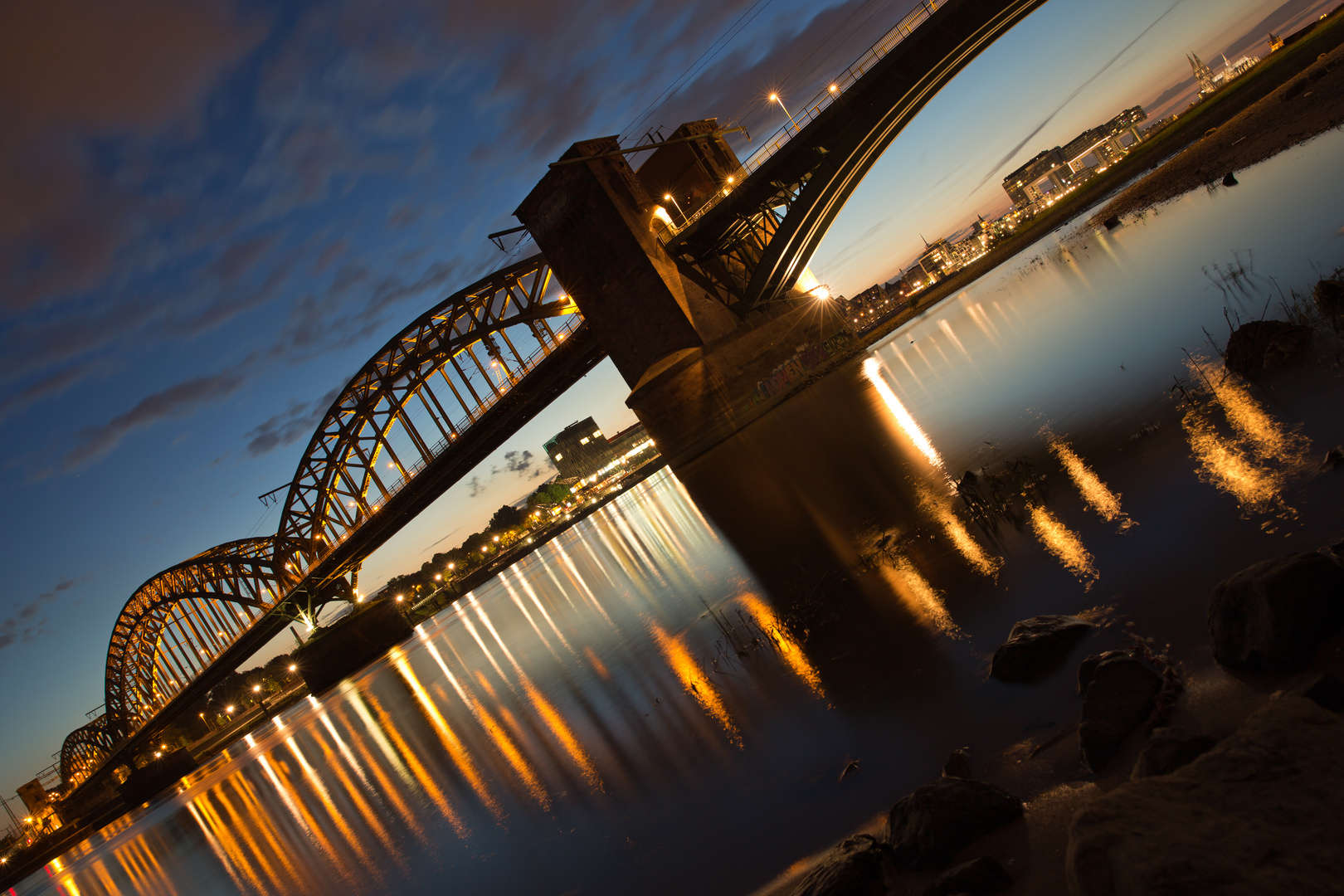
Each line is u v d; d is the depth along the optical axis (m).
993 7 43.94
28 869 107.25
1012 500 11.36
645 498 80.56
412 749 23.31
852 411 33.06
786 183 55.09
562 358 76.06
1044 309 29.97
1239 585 5.04
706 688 12.02
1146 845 2.94
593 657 20.64
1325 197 18.28
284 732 63.84
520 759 15.00
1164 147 79.19
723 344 58.00
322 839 18.19
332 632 98.50
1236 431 9.05
